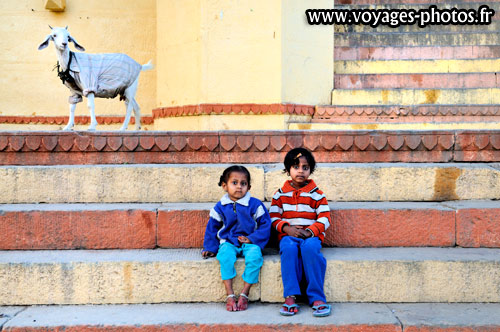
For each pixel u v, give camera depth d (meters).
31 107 8.04
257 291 3.07
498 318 2.80
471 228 3.37
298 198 3.28
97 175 3.73
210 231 3.19
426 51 7.64
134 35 8.05
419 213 3.38
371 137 4.09
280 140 4.14
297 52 6.58
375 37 7.92
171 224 3.39
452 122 5.98
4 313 2.94
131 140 4.17
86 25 8.04
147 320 2.79
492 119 6.08
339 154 4.12
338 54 7.72
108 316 2.87
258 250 3.05
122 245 3.38
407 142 4.08
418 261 3.06
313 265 2.97
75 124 7.96
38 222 3.35
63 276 3.06
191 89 6.60
